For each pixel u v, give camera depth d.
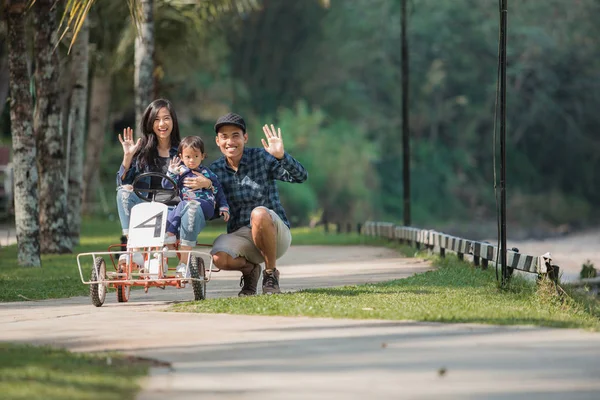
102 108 69.94
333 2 119.44
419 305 15.63
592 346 11.58
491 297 17.70
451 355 11.04
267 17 115.75
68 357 11.16
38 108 35.62
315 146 109.56
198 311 15.59
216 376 10.09
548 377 9.87
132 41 47.16
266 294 17.44
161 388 9.51
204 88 104.50
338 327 13.28
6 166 64.56
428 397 9.05
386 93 123.56
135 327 13.86
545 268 19.23
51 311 16.62
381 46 121.44
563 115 126.88
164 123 17.72
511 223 124.25
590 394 9.19
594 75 125.25
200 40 52.25
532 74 125.31
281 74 117.56
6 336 13.26
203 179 17.17
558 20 125.12
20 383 9.47
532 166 129.50
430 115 124.25
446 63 123.88
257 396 9.13
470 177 127.19
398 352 11.26
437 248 31.59
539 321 13.58
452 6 124.62
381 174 121.25
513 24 124.88
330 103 118.25
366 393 9.21
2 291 20.91
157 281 16.91
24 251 29.66
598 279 31.67
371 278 23.38
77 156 43.00
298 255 35.22
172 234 17.27
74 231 43.09
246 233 17.86
